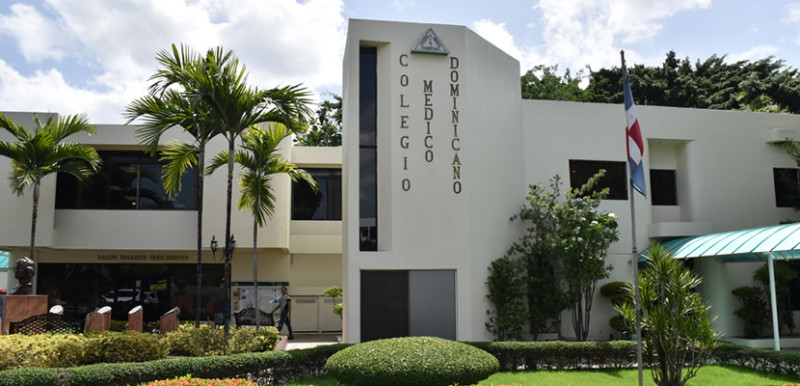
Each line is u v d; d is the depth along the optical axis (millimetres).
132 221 18406
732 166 18266
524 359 12156
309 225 20219
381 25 14617
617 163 17594
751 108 30016
